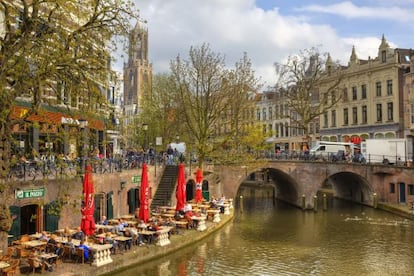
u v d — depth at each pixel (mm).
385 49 55312
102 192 26828
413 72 51031
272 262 23516
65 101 17656
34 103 16094
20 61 15750
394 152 45312
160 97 54000
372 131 57312
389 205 42250
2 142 15922
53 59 16344
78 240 20188
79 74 17344
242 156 38875
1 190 15805
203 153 36625
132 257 20906
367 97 58250
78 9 16938
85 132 19891
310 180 44938
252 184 74750
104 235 21391
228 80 38344
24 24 15766
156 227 23891
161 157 39406
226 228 33188
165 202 33969
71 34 16469
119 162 30484
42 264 17219
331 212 42750
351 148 51938
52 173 21641
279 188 54156
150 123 53406
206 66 37688
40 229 21531
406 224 35375
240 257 24375
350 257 24844
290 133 74062
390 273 21812
